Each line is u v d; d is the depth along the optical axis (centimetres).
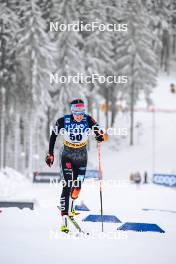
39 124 13350
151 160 14738
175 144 15775
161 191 7281
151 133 16662
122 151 15500
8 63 11250
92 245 1593
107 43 14012
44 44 11544
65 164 1870
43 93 11669
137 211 2748
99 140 1969
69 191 1855
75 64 12425
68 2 12088
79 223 2134
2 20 10944
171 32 17862
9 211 2450
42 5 12425
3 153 12594
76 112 1866
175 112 18338
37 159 13325
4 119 11719
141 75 15025
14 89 11381
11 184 7094
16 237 1706
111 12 13375
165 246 1622
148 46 15162
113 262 1340
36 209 2567
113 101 16250
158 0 16450
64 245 1575
